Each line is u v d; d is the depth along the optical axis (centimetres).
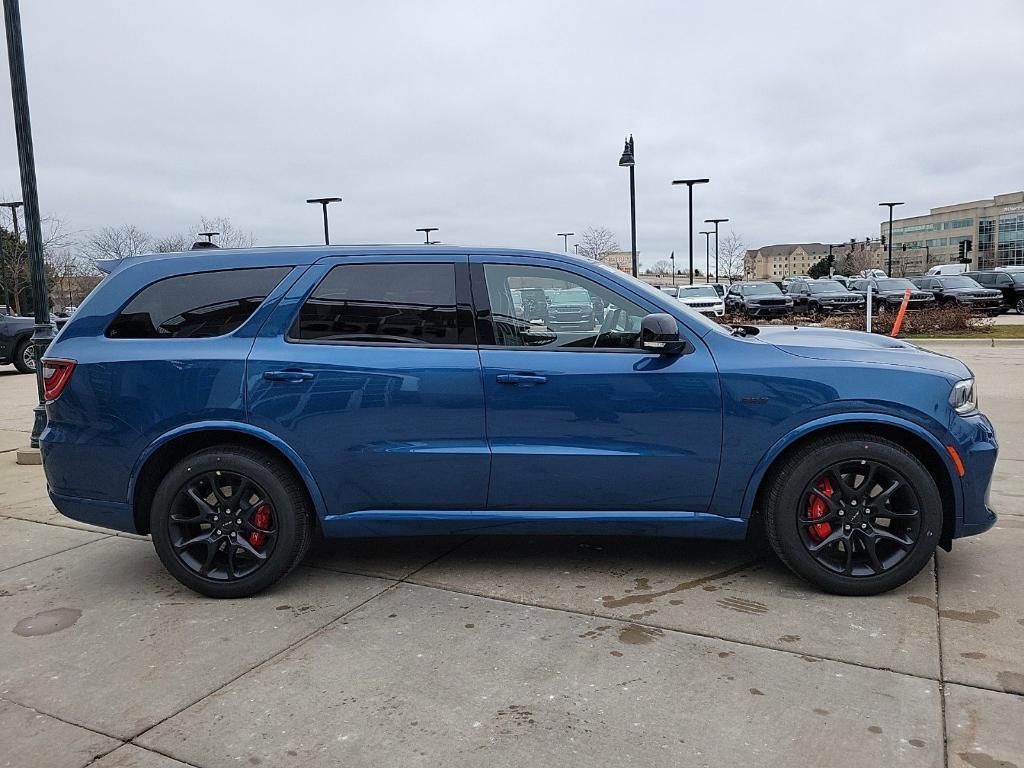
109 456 395
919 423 365
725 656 320
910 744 255
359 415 383
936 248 11481
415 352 386
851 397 365
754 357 376
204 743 268
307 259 401
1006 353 1555
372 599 390
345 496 391
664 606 371
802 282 3161
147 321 401
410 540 480
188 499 397
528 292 392
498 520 391
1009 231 10062
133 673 320
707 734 265
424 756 257
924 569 411
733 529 384
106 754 264
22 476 702
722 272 8838
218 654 335
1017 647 321
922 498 364
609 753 255
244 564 402
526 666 316
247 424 386
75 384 396
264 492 389
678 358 378
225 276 402
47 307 759
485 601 383
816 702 282
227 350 389
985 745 254
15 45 723
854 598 376
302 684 307
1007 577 397
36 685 312
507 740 264
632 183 2488
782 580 401
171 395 388
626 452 378
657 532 390
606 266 404
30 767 257
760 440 372
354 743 265
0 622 375
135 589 415
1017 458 655
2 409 1171
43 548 490
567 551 454
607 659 320
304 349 388
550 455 379
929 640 328
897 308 2622
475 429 383
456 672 312
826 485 378
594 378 377
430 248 401
